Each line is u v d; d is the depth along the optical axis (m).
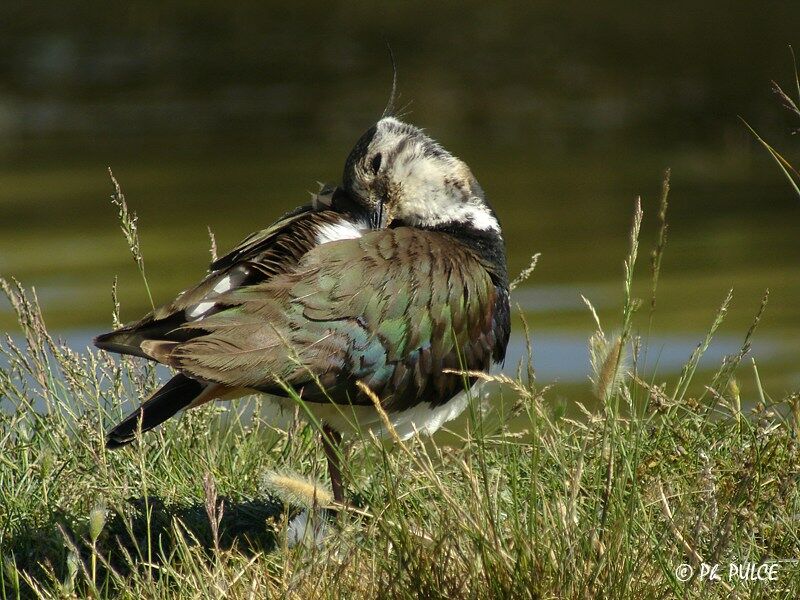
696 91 45.50
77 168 40.09
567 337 20.59
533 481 8.14
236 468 10.74
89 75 52.12
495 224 11.10
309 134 44.62
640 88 46.41
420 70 49.62
